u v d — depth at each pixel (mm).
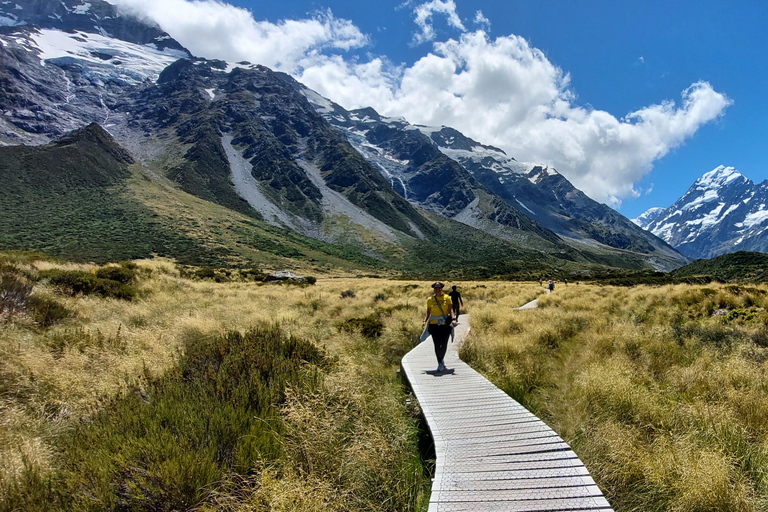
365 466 3945
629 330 9969
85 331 8148
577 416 5434
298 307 18734
